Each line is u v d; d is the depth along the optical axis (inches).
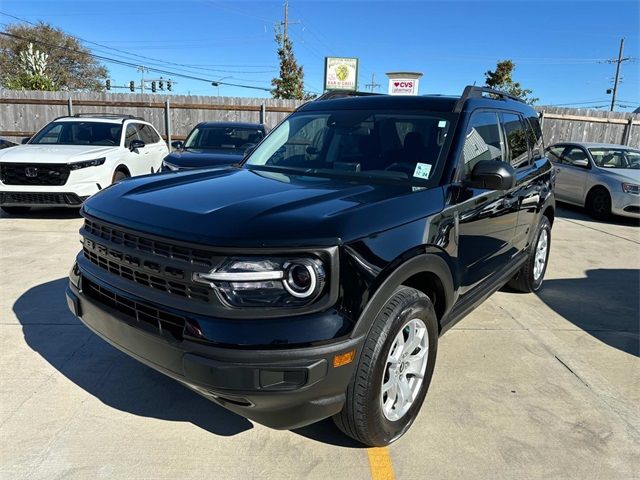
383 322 91.3
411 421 109.5
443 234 110.0
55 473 93.9
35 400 117.3
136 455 99.8
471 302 134.9
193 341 83.0
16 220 308.8
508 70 835.4
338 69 587.2
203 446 103.5
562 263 259.9
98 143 346.0
